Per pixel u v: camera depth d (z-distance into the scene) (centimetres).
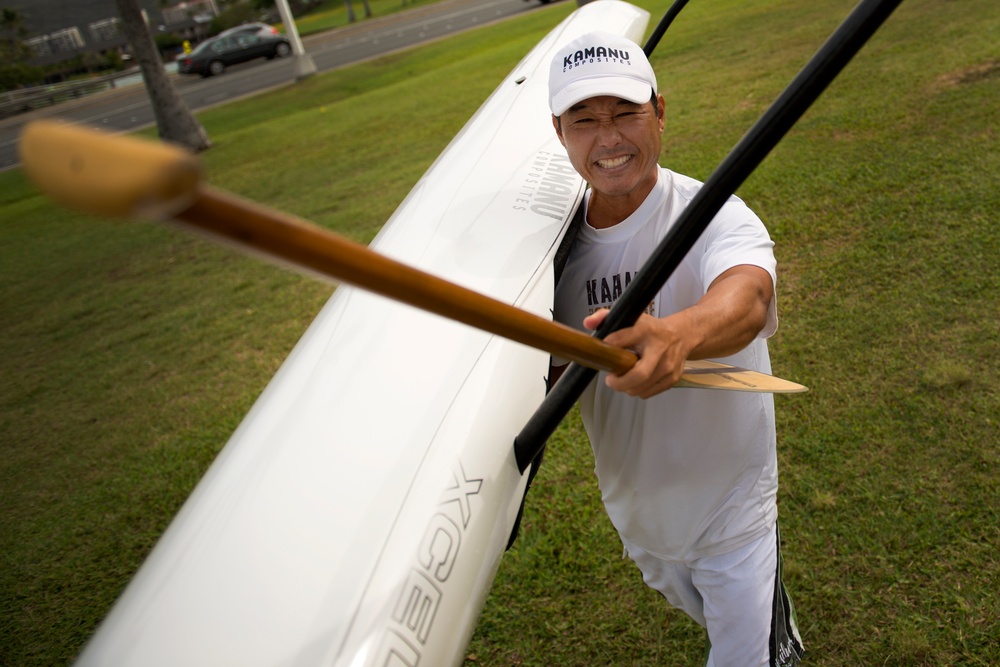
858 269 346
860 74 605
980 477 231
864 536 225
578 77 140
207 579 116
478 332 156
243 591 114
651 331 108
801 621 209
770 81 677
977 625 195
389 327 156
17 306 661
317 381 147
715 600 166
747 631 164
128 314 573
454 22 1981
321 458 132
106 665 108
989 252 329
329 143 975
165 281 625
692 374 132
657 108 151
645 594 230
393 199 663
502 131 231
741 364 155
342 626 111
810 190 431
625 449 160
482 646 231
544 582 243
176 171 44
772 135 102
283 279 557
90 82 2642
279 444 135
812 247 375
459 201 195
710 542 162
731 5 1093
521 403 153
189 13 4025
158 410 417
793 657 173
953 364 272
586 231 163
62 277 713
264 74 1922
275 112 1341
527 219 179
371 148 883
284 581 115
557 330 93
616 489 169
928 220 366
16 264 799
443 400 143
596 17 347
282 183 836
